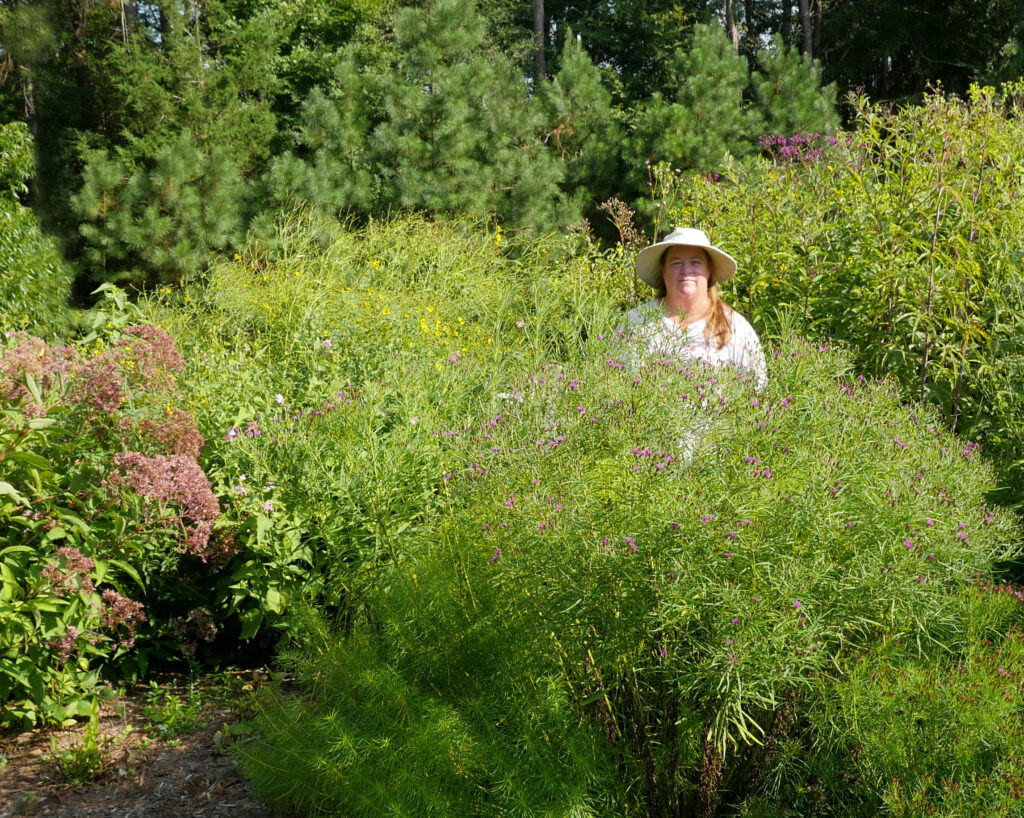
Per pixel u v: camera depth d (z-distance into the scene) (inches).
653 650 100.3
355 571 146.2
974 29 732.7
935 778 93.8
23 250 313.4
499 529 108.4
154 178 491.8
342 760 104.6
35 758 138.3
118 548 140.4
